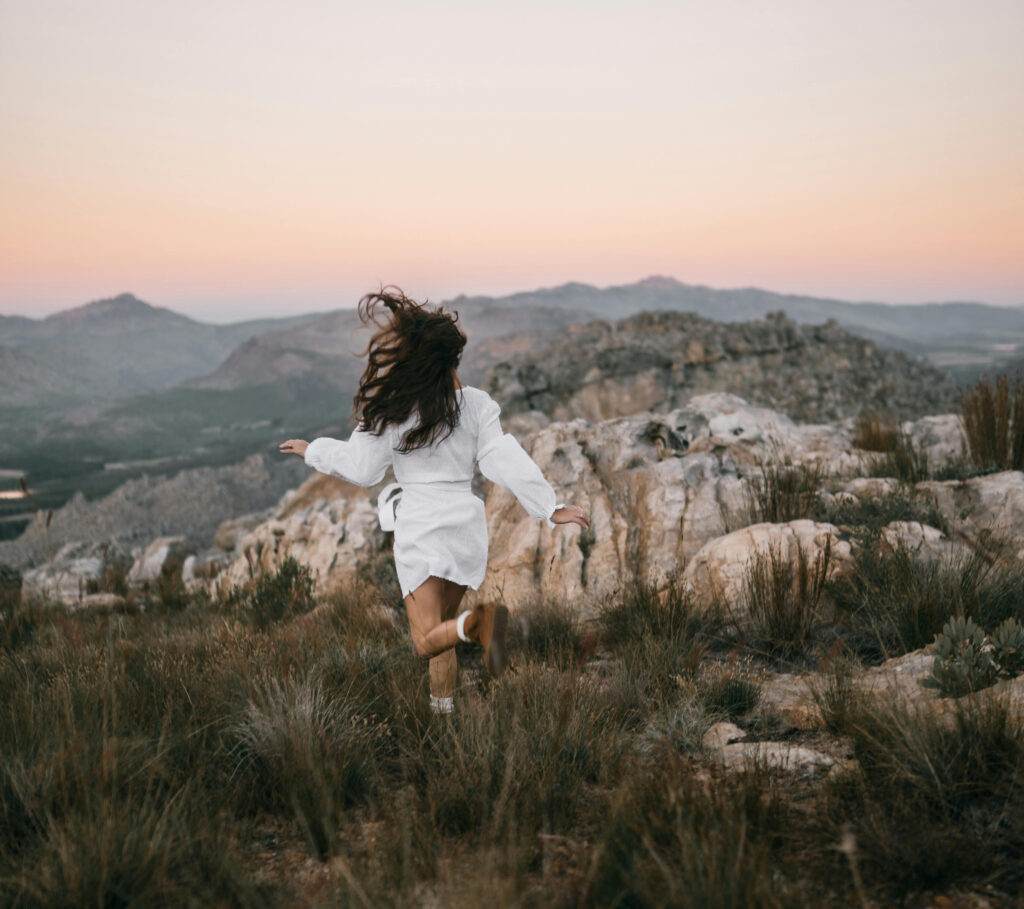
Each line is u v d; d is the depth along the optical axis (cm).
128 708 326
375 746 304
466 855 225
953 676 300
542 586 602
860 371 4753
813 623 432
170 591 1030
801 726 322
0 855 221
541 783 251
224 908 193
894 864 202
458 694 337
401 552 316
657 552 603
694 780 257
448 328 311
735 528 603
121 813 226
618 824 217
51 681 383
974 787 233
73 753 252
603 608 530
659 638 438
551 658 420
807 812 241
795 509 598
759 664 413
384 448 316
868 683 341
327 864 225
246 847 238
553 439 731
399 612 597
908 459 734
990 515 566
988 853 207
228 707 333
